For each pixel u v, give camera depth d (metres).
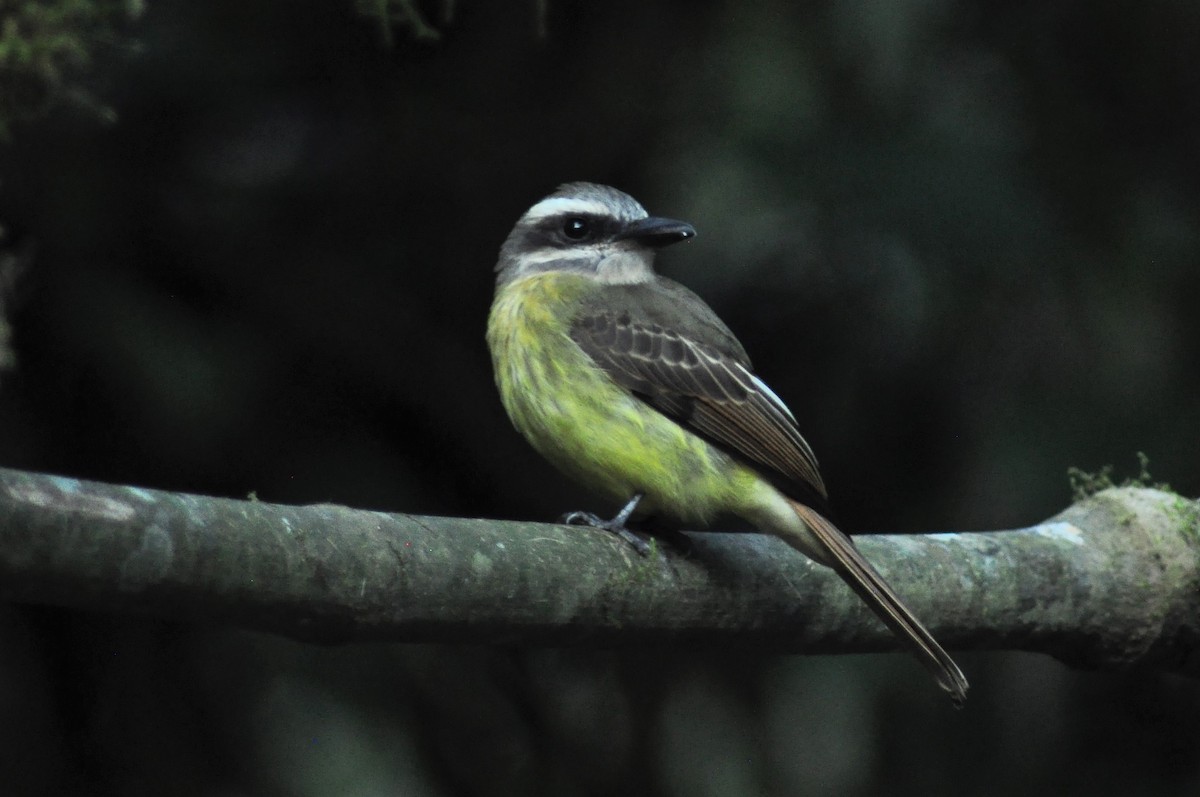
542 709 10.61
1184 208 11.30
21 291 9.21
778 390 11.36
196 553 5.30
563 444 8.50
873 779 10.67
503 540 6.43
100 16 6.76
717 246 10.48
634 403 8.32
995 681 11.12
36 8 6.49
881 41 10.49
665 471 8.23
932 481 11.15
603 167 11.42
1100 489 8.84
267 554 5.52
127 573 5.16
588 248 9.27
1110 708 11.23
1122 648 8.12
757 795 10.40
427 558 6.06
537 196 11.43
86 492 5.10
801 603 7.41
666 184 10.78
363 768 9.30
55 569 5.03
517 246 9.45
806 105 10.65
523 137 11.49
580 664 10.88
